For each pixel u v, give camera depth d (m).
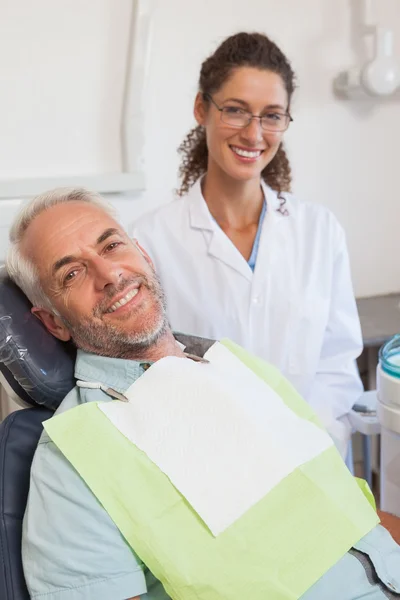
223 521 1.04
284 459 1.11
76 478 1.03
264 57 1.52
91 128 2.12
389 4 2.34
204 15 2.17
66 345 1.28
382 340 2.09
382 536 1.16
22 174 2.08
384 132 2.45
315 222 1.73
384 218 2.53
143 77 2.09
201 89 1.62
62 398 1.24
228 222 1.70
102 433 1.08
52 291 1.20
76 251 1.18
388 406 1.37
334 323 1.74
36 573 0.98
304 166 2.38
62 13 2.00
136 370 1.19
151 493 1.04
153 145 2.22
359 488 1.21
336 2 2.28
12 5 1.95
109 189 2.14
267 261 1.67
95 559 0.98
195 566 1.01
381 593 1.10
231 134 1.56
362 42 2.34
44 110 2.06
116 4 2.04
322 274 1.71
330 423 1.64
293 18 2.26
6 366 1.19
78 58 2.05
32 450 1.16
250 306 1.66
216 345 1.34
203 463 1.08
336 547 1.08
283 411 1.23
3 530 1.06
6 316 1.20
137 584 0.99
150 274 1.23
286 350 1.68
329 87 2.34
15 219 1.25
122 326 1.19
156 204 2.28
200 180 1.75
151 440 1.09
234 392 1.17
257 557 1.03
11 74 2.00
